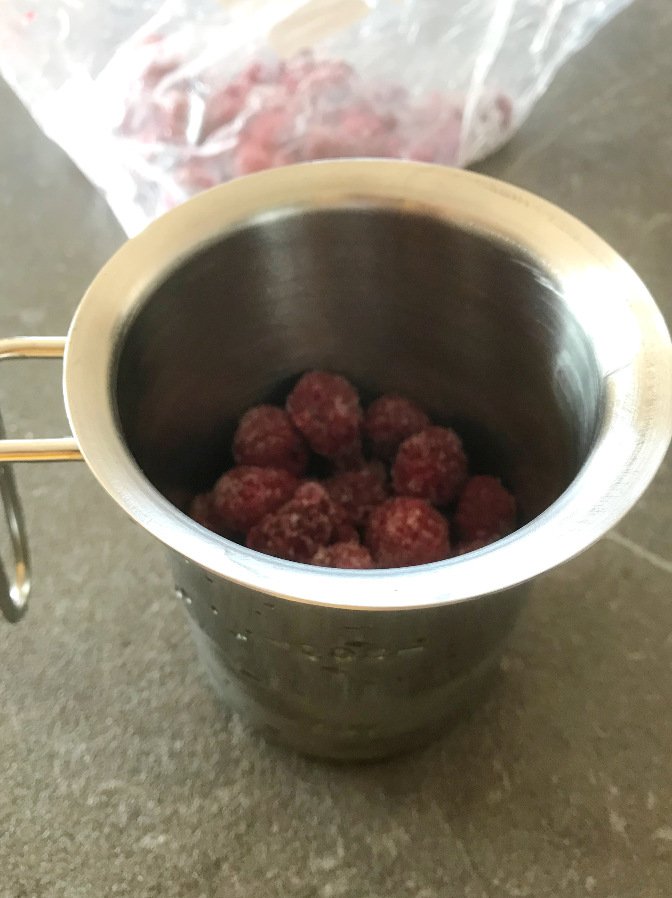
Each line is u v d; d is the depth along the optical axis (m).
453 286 0.21
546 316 0.20
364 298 0.23
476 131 0.32
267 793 0.21
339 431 0.24
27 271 0.31
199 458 0.24
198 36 0.31
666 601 0.24
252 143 0.29
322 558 0.21
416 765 0.22
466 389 0.24
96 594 0.24
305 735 0.20
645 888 0.20
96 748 0.22
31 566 0.24
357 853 0.20
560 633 0.23
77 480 0.26
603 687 0.23
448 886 0.20
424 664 0.18
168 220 0.20
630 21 0.39
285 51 0.30
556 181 0.33
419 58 0.31
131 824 0.21
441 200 0.20
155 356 0.20
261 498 0.22
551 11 0.32
